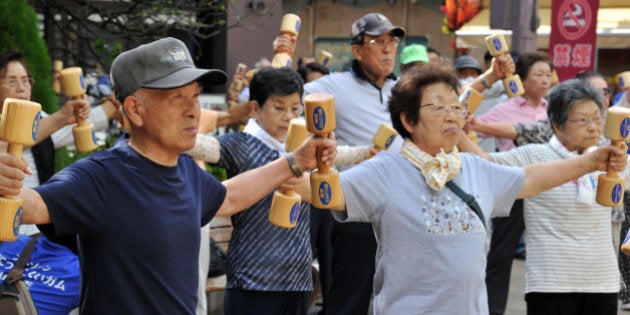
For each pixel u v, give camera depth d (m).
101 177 3.81
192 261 3.97
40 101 8.33
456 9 21.78
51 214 3.69
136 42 10.83
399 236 4.82
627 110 5.13
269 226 6.16
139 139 3.96
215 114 7.57
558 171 5.15
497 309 9.43
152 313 3.83
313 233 8.27
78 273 5.23
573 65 12.70
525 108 9.82
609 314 6.39
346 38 29.45
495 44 7.57
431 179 4.79
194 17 11.52
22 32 8.22
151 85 3.83
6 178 3.53
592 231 6.29
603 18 21.06
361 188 4.81
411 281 4.79
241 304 6.19
